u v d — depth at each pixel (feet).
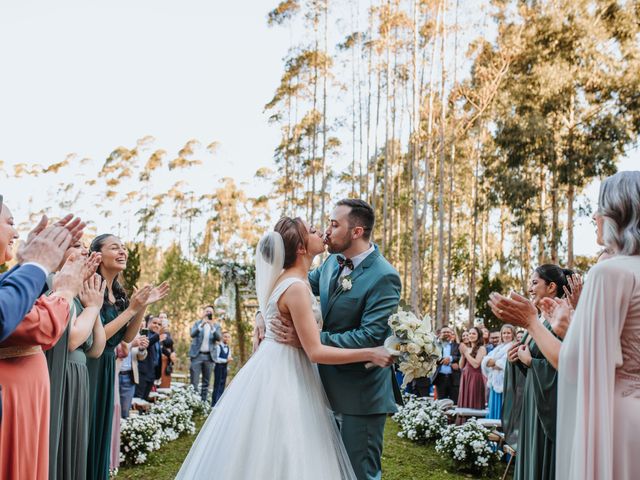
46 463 7.38
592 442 5.79
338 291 9.96
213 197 160.35
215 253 142.31
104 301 12.26
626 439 5.77
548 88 60.08
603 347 5.87
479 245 104.99
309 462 8.30
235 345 42.55
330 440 8.89
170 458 19.76
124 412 21.50
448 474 19.01
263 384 8.79
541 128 60.49
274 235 9.57
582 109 61.46
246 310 35.42
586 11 59.93
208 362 32.12
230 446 8.38
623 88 57.98
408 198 93.76
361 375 9.57
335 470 8.66
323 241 9.84
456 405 29.37
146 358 27.27
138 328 12.60
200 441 8.97
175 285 74.08
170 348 34.86
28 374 7.05
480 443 19.02
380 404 9.61
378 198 106.73
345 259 10.03
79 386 10.30
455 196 101.09
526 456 10.40
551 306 8.57
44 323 6.87
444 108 73.20
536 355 10.25
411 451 22.75
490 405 21.39
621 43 59.16
